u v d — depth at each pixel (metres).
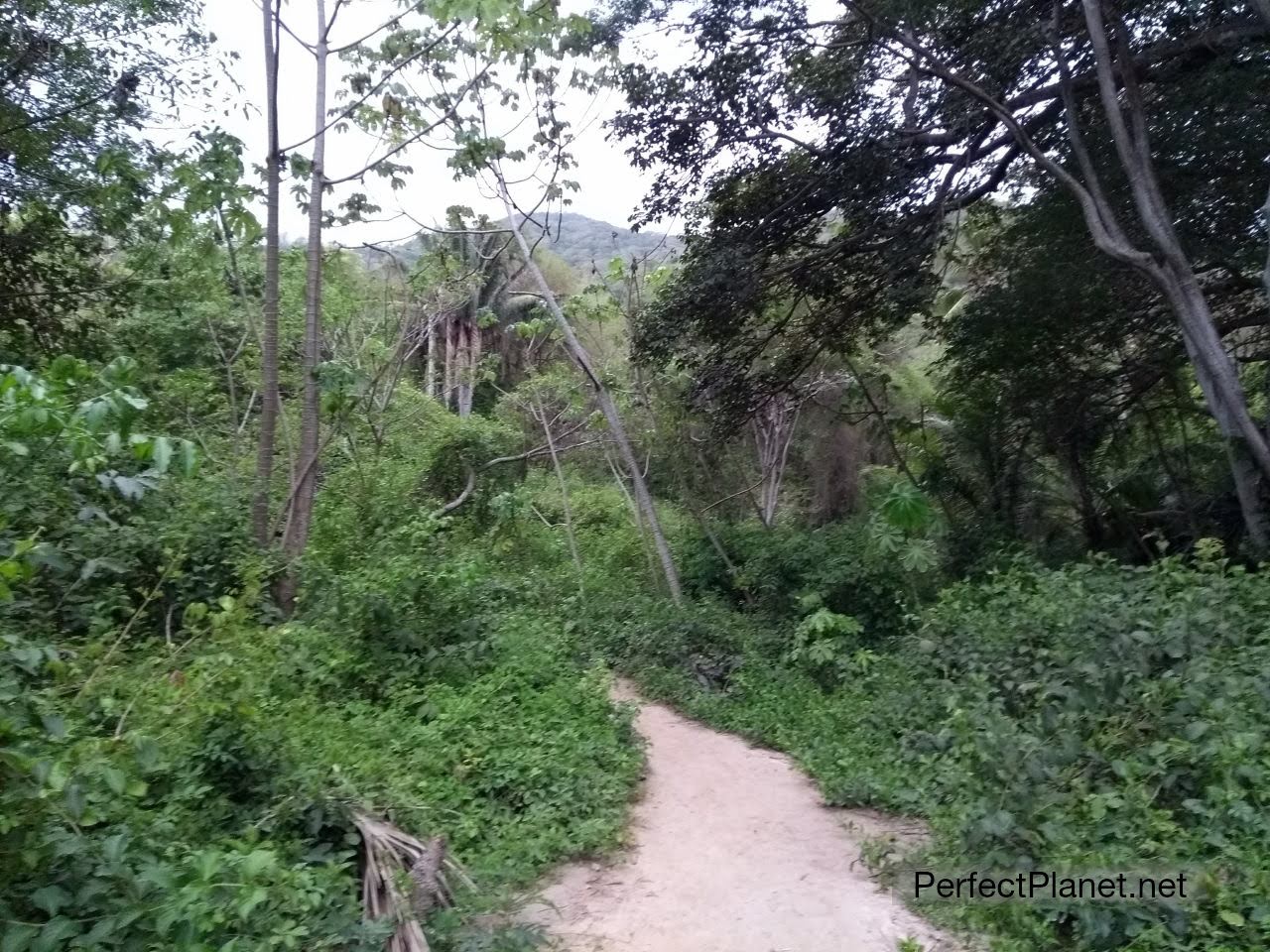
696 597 13.55
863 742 7.53
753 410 14.73
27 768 3.17
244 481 10.48
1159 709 5.64
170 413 11.62
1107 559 9.15
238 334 13.62
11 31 10.20
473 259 17.31
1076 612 7.33
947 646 8.20
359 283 17.17
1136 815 4.93
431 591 8.20
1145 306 12.62
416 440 15.61
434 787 5.91
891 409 17.94
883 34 10.77
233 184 8.98
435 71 10.38
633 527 16.19
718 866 5.59
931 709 7.51
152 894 3.47
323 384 9.45
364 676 7.39
